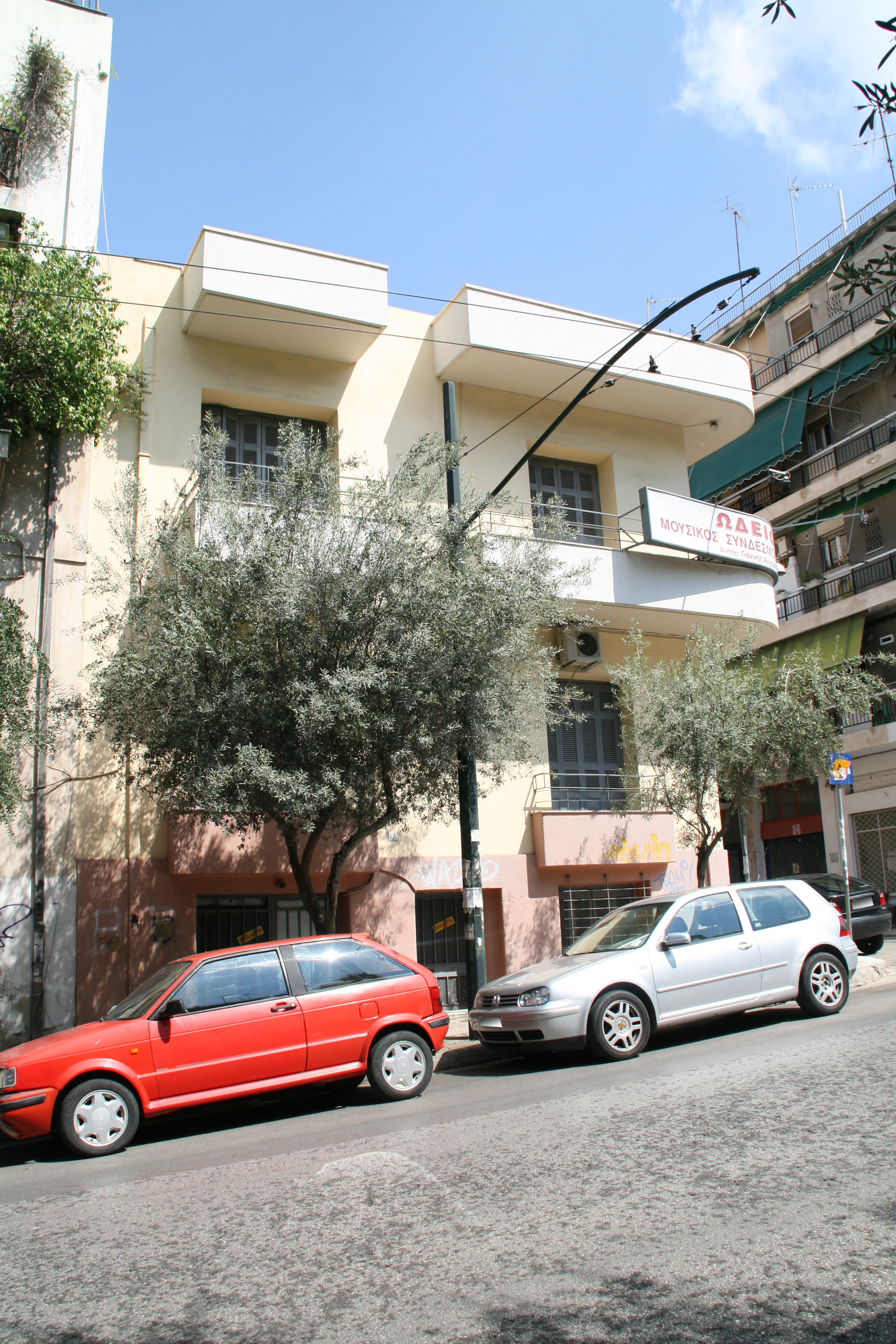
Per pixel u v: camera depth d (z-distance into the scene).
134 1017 8.23
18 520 13.56
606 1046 9.35
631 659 16.30
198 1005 8.35
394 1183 5.70
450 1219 4.95
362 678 10.37
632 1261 4.19
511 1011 9.58
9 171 14.66
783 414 29.73
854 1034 9.01
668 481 18.84
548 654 13.36
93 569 13.57
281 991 8.62
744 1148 5.66
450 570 11.67
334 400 16.16
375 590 11.14
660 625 17.81
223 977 8.55
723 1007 9.99
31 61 15.00
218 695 10.27
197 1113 9.32
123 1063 7.85
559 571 14.55
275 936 14.69
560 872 16.61
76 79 15.38
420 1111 8.04
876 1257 4.04
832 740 14.95
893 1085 6.85
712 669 15.43
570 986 9.46
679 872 17.69
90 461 14.24
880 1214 4.48
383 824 11.76
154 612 11.21
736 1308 3.69
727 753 14.69
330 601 10.97
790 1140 5.75
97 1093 7.74
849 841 27.64
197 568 10.95
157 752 10.80
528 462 18.05
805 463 29.12
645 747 15.52
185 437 15.03
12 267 13.13
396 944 15.08
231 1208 5.55
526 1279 4.11
